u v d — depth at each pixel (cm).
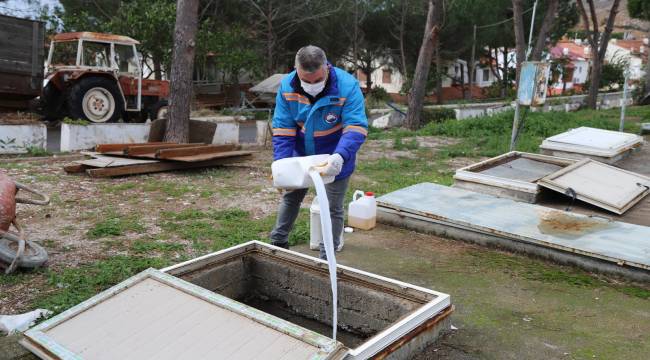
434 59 3300
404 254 447
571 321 324
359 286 306
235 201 630
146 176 764
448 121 1521
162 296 262
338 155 303
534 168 682
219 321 239
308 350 216
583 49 5862
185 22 987
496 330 310
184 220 544
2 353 264
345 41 2967
